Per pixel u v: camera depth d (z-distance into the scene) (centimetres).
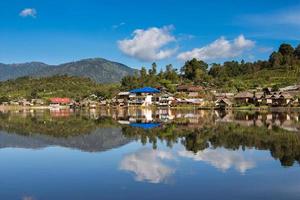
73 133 5681
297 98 15000
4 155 3609
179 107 16388
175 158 3275
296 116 8875
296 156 3247
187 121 7888
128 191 2216
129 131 5919
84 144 4378
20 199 2106
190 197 2081
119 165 3000
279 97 14812
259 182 2380
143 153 3591
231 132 5306
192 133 5391
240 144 4044
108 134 5488
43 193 2212
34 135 5444
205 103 16062
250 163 2981
